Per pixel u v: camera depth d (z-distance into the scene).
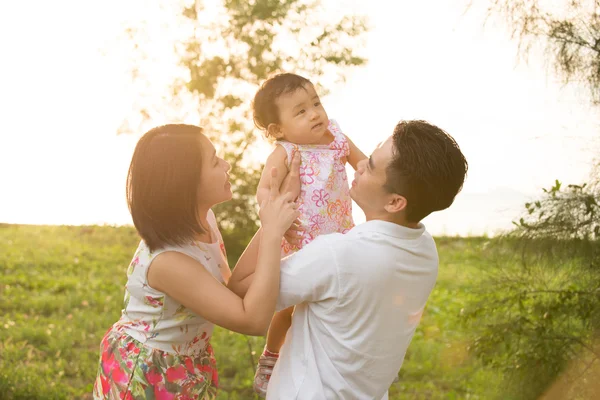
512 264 4.89
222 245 2.70
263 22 13.03
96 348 6.93
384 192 2.26
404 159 2.20
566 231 4.43
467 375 6.04
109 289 9.45
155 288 2.39
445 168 2.20
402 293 2.31
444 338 7.22
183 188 2.34
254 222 13.00
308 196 2.69
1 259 10.94
